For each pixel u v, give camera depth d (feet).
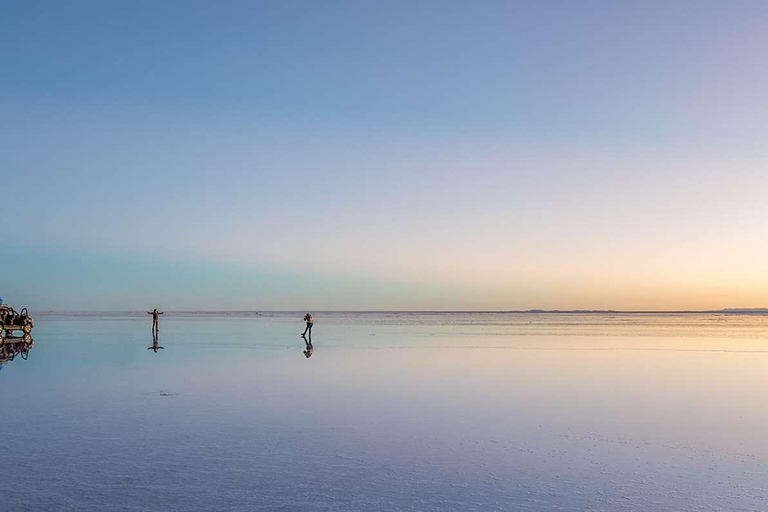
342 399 65.36
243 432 49.96
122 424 52.80
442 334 202.49
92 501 34.12
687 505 33.88
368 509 33.17
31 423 53.16
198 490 35.96
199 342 154.40
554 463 41.73
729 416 57.36
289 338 173.06
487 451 44.60
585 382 79.36
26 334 150.41
